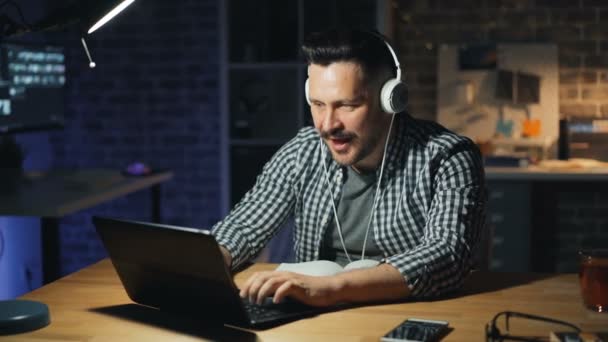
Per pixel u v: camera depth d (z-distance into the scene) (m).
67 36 5.17
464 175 1.78
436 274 1.56
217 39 5.06
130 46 5.15
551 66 4.56
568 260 4.57
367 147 1.71
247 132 4.81
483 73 4.61
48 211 3.06
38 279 4.82
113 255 1.52
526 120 4.58
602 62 4.57
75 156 5.27
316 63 1.68
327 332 1.32
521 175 4.06
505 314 1.34
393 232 1.85
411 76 4.72
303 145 1.99
